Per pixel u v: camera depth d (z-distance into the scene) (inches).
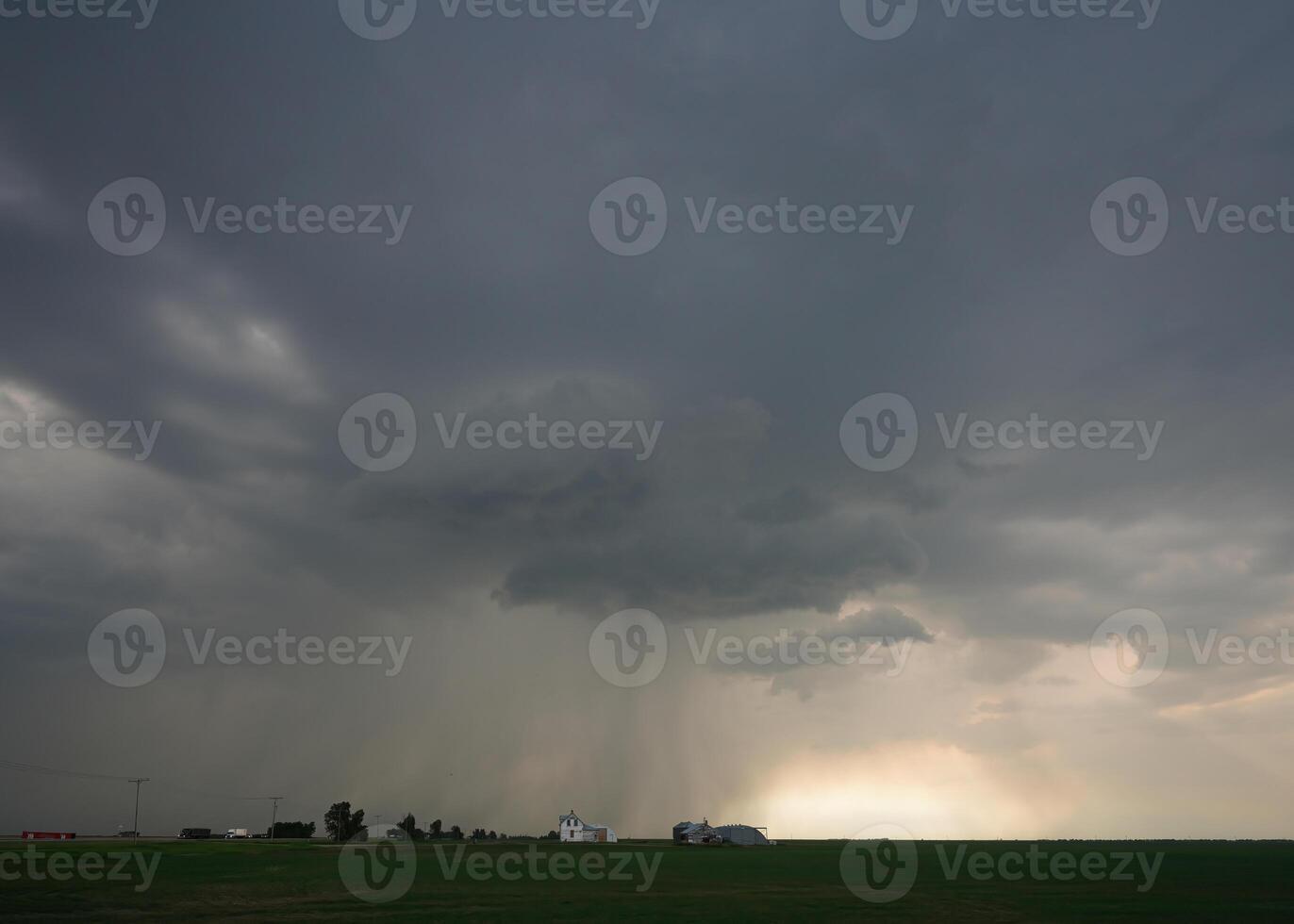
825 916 2364.7
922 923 2266.2
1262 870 4158.5
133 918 2182.6
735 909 2496.3
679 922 2229.3
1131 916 2391.7
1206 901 2743.6
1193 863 4808.1
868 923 2255.2
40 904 2358.5
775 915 2391.7
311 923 2142.0
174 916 2219.5
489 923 2185.0
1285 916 2411.4
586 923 2207.2
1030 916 2389.3
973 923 2277.3
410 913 2335.1
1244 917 2370.8
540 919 2253.9
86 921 2132.1
